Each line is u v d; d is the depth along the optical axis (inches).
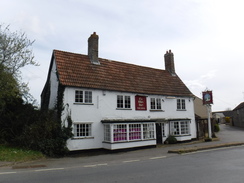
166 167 385.7
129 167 393.7
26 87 716.7
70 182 291.3
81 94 690.2
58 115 646.5
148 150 685.3
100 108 714.8
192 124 972.6
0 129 700.0
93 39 823.7
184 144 818.2
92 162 476.1
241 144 725.3
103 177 317.4
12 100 708.7
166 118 888.9
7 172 360.5
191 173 334.6
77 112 665.6
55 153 599.2
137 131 741.3
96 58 818.8
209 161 437.4
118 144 674.8
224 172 336.8
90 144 673.0
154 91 871.1
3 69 640.4
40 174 343.0
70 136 632.4
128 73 880.3
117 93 764.0
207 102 940.0
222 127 2054.6
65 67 711.1
